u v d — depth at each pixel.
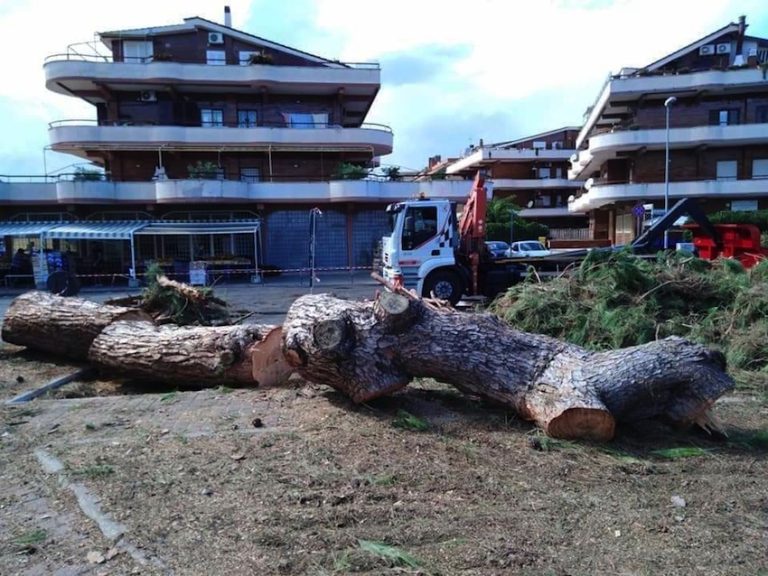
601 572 2.83
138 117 31.81
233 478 3.97
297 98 33.06
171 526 3.31
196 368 6.86
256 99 32.81
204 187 27.38
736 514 3.47
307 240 30.20
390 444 4.61
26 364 8.46
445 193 29.08
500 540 3.13
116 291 21.62
